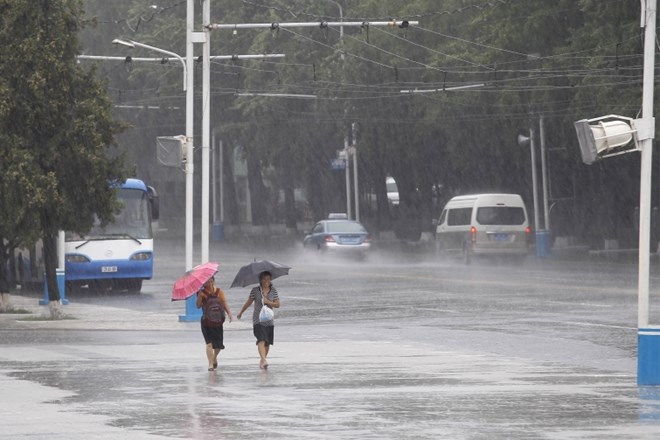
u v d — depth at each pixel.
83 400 34.59
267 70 151.00
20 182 65.69
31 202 65.81
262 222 195.12
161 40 164.12
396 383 38.50
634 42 105.44
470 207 119.94
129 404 33.66
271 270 43.28
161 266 126.38
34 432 28.59
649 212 37.84
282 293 85.69
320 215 182.62
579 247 142.75
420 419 30.34
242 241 183.25
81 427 29.34
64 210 67.50
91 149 67.75
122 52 180.25
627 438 27.12
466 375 40.84
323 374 41.19
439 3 133.38
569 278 92.88
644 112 38.03
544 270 105.88
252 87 154.00
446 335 56.28
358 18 140.38
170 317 69.19
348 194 157.88
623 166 133.00
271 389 37.00
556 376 40.53
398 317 66.25
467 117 132.50
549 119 128.00
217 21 161.38
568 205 149.25
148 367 43.94
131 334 59.56
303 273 107.38
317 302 77.69
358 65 137.75
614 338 53.12
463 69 126.88
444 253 124.38
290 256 141.25
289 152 165.50
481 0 127.00
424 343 53.03
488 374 41.16
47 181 66.44
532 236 151.88
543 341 52.59
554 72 115.62
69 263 90.88
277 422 29.94
